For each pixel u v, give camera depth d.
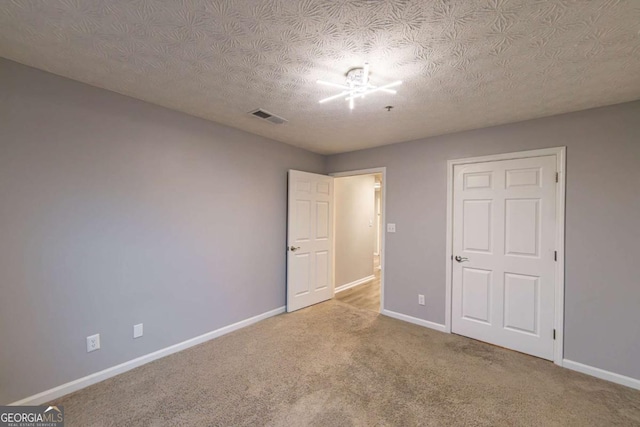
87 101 2.03
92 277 2.07
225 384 2.08
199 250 2.73
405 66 1.73
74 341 1.99
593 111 2.29
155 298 2.42
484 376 2.21
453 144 3.05
